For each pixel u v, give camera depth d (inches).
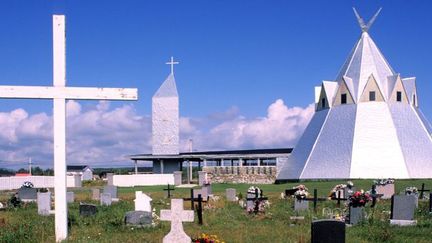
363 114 2196.1
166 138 2704.2
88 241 602.9
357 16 2444.6
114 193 1323.8
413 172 2038.6
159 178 2349.9
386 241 623.2
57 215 609.0
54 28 609.9
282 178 2210.9
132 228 724.0
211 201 1186.0
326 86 2332.7
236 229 723.4
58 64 609.0
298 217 868.0
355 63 2351.1
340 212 919.0
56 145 607.5
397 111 2223.2
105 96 612.7
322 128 2223.2
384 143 2108.8
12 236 629.0
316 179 2065.7
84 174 3240.7
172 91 2711.6
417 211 914.1
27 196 1323.8
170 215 585.6
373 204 1034.7
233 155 2664.9
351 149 2091.5
